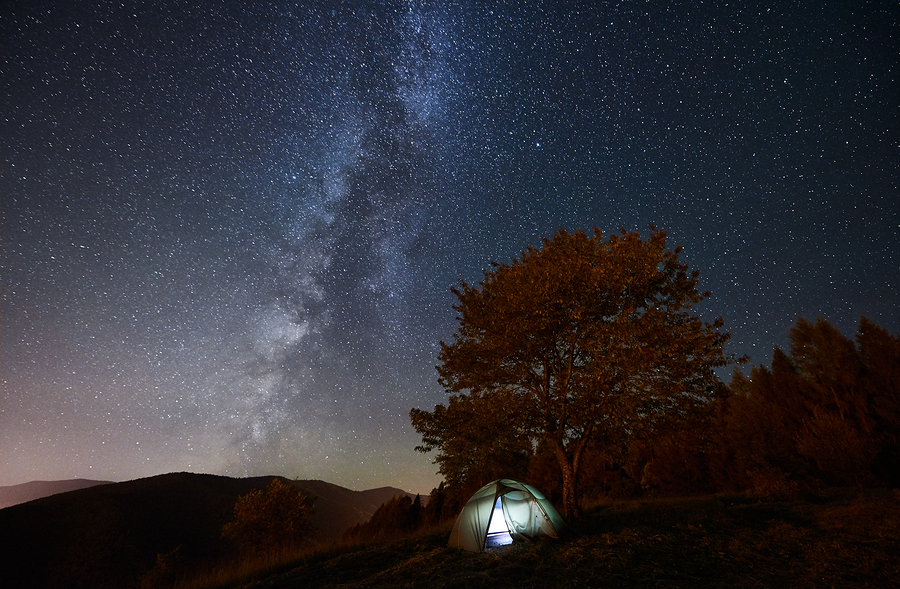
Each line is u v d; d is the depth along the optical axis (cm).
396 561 1073
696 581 739
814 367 2197
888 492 1362
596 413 1323
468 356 1523
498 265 1652
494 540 1143
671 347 1252
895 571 721
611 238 1472
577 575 811
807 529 1041
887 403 1883
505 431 1381
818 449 1811
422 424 1633
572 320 1374
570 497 1380
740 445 2245
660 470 2505
